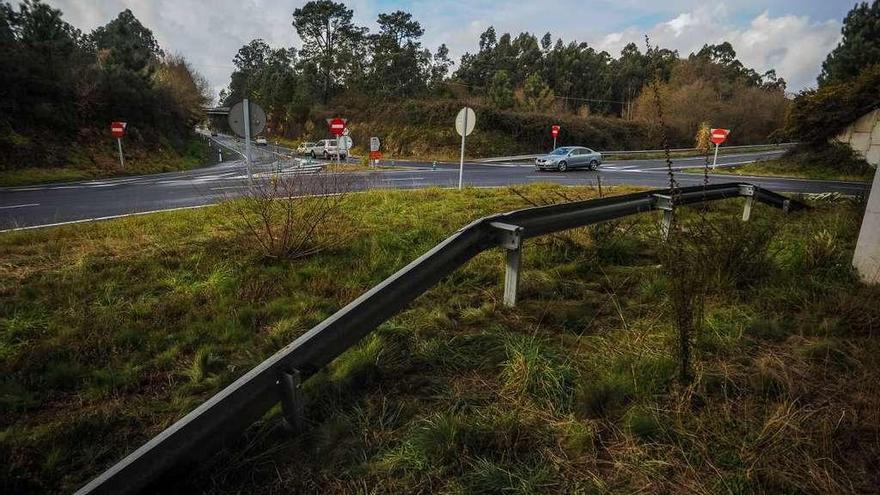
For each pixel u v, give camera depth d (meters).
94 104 26.88
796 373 2.79
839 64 37.78
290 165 7.30
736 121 53.03
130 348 3.41
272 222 6.59
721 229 4.68
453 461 2.08
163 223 7.80
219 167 31.38
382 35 68.88
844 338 3.22
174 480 1.83
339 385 2.70
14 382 2.87
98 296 4.41
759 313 3.66
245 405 2.05
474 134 43.78
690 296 2.77
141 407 2.67
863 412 2.36
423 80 67.19
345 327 2.59
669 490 1.91
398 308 2.97
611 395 2.51
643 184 18.12
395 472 2.05
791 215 8.30
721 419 2.29
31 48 24.69
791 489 1.88
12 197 12.78
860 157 24.70
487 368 2.96
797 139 28.25
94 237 6.85
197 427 1.87
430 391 2.73
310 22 70.00
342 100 62.50
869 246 4.27
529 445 2.20
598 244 5.52
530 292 4.33
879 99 23.36
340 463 2.12
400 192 11.97
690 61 66.94
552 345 3.22
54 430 2.42
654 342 3.18
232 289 4.58
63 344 3.38
